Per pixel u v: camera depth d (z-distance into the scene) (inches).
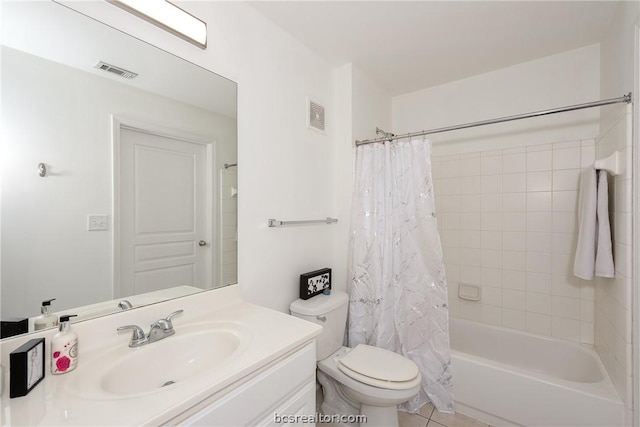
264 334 41.5
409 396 53.2
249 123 59.7
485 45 76.1
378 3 59.6
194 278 50.5
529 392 61.7
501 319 88.7
